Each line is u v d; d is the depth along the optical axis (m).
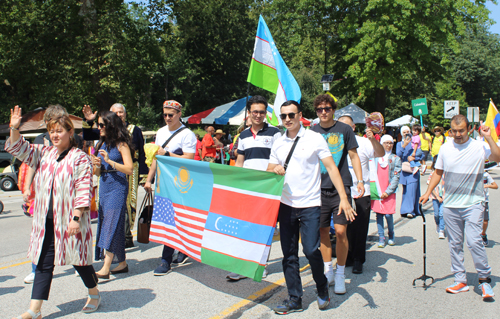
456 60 45.50
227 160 14.39
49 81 22.95
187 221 4.47
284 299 4.10
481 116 45.84
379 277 4.87
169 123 5.15
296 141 3.75
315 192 3.72
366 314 3.77
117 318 3.63
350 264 5.34
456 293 4.34
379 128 4.95
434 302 4.09
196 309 3.84
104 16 21.91
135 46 23.42
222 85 42.66
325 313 3.78
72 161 3.46
